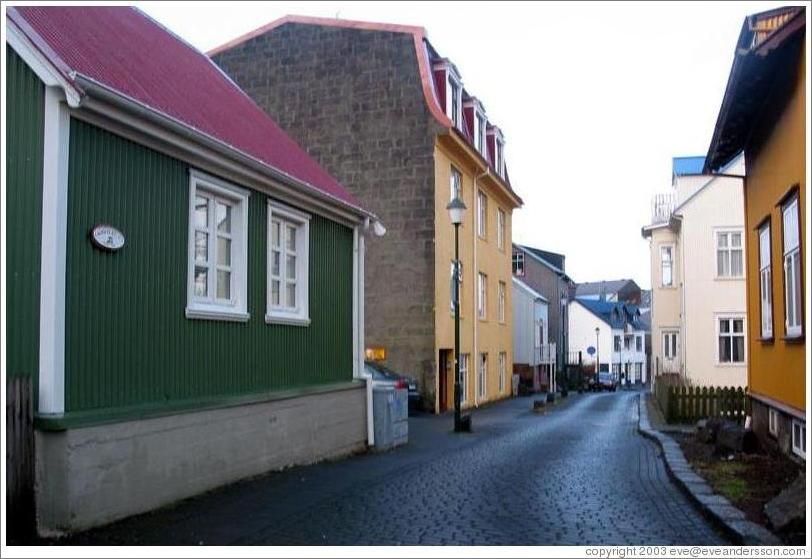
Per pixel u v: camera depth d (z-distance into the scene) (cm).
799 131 1005
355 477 1088
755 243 1395
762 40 1032
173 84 1046
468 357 2902
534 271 5844
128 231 805
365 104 2580
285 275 1178
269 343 1102
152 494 819
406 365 2475
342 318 1366
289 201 1164
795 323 1074
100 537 693
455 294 1936
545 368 4972
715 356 3042
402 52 2575
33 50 704
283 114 2659
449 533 756
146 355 828
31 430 681
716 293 3059
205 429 922
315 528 768
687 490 943
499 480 1095
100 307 760
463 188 2836
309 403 1208
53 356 696
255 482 1005
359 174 2558
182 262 899
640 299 10250
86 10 1018
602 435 1831
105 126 774
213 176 966
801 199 998
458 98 2845
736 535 709
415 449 1495
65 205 718
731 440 1260
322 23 2661
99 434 738
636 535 752
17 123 723
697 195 3108
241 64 2730
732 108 1273
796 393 1059
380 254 2519
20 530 670
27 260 709
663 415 2330
